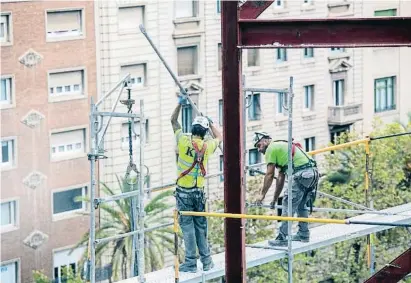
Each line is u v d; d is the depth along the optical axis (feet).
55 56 269.44
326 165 267.59
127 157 279.69
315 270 223.10
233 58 80.38
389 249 223.71
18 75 265.34
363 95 333.42
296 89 315.17
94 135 93.86
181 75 290.15
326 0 318.24
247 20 79.97
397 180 251.19
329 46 78.74
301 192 96.78
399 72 341.00
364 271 224.12
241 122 81.10
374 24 77.82
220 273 94.32
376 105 337.52
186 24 287.89
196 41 291.17
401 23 77.41
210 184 283.79
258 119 306.14
